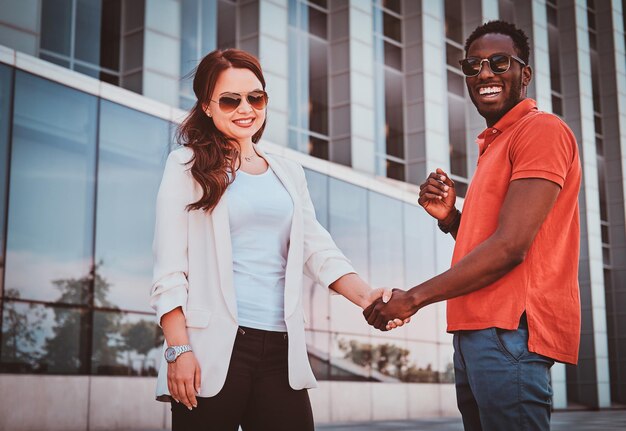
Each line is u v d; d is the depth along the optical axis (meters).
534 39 31.19
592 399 31.11
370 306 2.95
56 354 12.14
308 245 3.27
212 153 2.98
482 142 2.90
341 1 22.19
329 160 21.56
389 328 2.83
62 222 12.53
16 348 11.68
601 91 35.91
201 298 2.87
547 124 2.62
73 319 12.44
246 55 3.10
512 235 2.51
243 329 2.88
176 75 16.47
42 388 11.88
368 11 22.53
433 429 13.77
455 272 2.59
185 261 2.90
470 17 27.25
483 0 27.16
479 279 2.55
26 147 12.23
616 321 34.34
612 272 34.62
